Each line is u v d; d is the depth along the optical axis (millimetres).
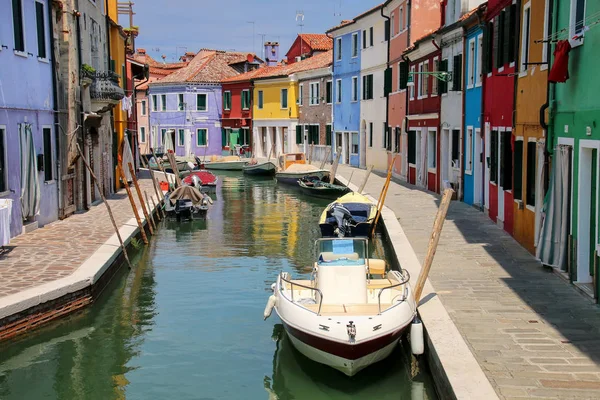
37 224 16469
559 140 10711
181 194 23328
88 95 20891
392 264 14594
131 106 35094
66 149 18656
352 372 8086
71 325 10734
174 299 12336
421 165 27203
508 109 14930
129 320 11062
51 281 10945
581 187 9672
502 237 14562
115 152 27656
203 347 9836
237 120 54031
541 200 11734
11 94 14734
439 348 7449
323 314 8312
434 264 11891
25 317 9891
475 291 9914
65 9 18547
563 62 9680
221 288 13172
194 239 18938
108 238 15172
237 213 24719
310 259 16031
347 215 18344
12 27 14828
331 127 43594
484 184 18516
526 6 13273
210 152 55656
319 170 34281
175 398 8180
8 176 14625
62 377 8781
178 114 55469
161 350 9711
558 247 10500
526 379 6531
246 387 8469
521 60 13562
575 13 9820
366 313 8367
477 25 18953
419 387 8203
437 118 24406
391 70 33406
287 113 48344
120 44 30359
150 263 15523
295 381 8609
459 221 17156
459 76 21453
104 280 12633
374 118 37156
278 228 21047
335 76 42781
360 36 38844
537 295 9594
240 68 57656
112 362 9273
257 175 41438
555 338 7719
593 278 9133
